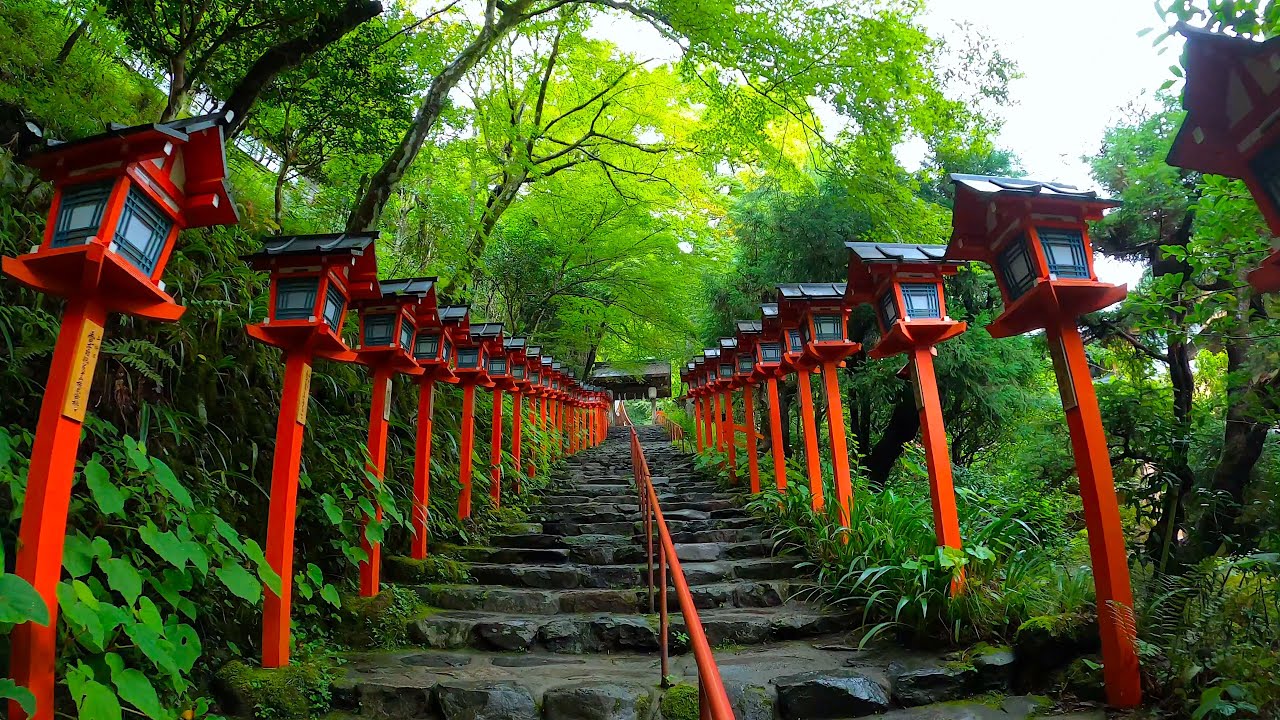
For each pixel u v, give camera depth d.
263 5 4.14
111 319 3.27
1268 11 2.67
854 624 4.18
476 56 6.11
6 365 2.90
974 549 3.65
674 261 12.84
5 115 3.59
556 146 11.57
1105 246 6.61
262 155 7.36
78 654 2.45
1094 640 3.23
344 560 4.43
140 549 3.04
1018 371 9.82
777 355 6.82
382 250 8.59
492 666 3.77
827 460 8.23
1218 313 4.93
